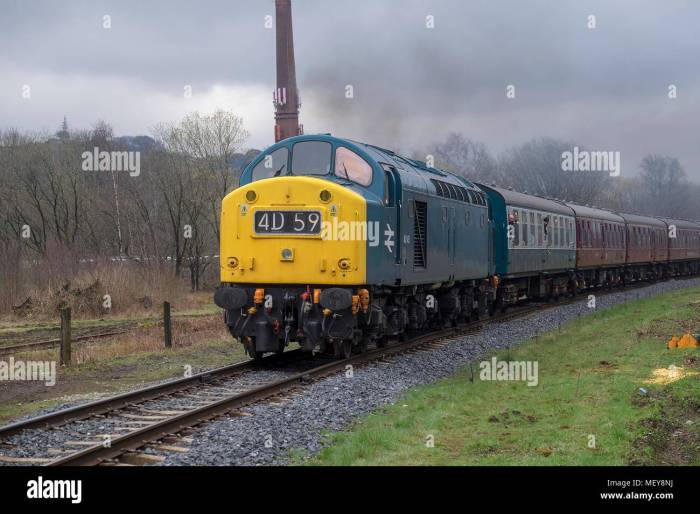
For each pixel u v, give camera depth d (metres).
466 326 20.64
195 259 41.53
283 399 11.01
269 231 13.36
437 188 17.56
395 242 14.74
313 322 13.21
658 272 47.59
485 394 12.12
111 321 26.11
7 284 28.03
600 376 12.95
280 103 46.19
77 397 11.84
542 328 21.44
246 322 13.67
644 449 8.66
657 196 113.12
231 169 43.16
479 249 21.22
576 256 31.98
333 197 13.09
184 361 15.64
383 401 11.38
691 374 12.20
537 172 71.62
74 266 29.91
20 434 8.91
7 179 42.09
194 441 8.59
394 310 15.57
